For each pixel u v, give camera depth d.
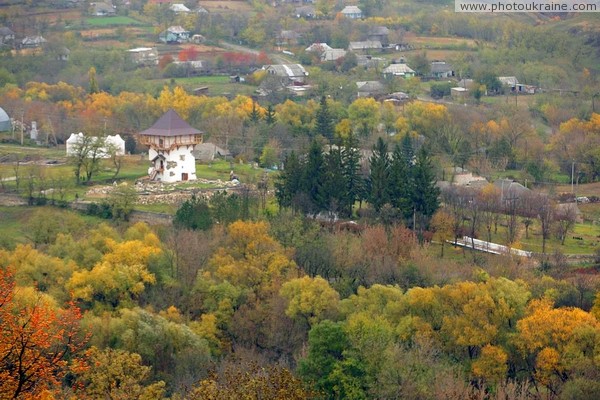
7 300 148.25
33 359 145.88
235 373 191.88
